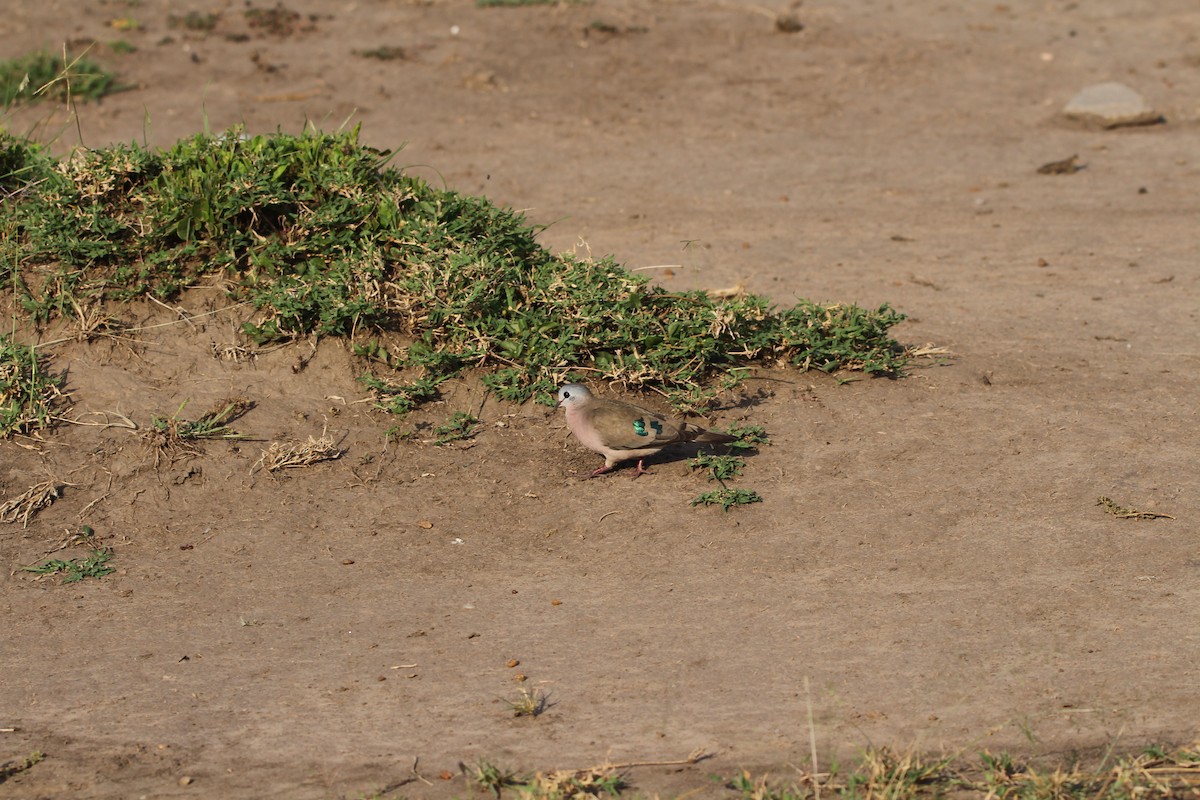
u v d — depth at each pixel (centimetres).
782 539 1174
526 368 1434
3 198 1571
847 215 2245
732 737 892
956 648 994
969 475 1283
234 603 1099
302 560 1166
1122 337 1652
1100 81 3061
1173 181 2406
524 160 2558
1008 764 846
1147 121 2767
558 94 2981
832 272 1933
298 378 1427
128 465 1291
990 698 927
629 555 1160
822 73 3144
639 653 1005
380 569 1150
